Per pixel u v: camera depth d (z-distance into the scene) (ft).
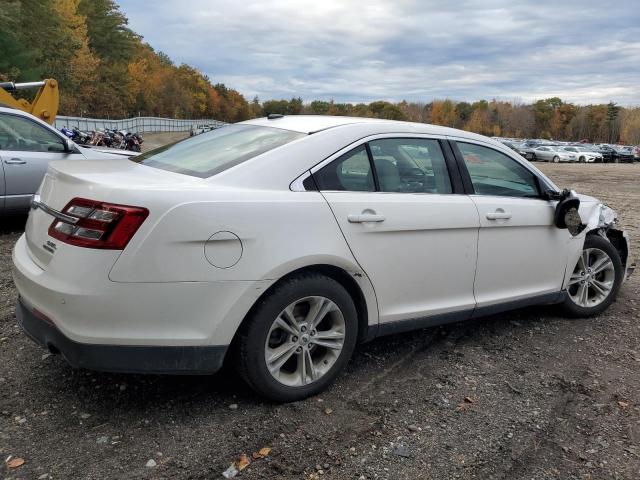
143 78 298.35
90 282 8.56
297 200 9.98
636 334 14.98
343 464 8.78
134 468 8.39
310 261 9.90
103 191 8.89
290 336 10.17
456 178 12.62
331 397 10.76
